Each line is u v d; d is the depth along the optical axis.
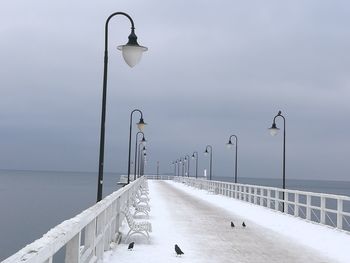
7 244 49.41
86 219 6.47
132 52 12.33
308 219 19.62
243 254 11.62
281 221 19.62
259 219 20.31
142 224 13.55
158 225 16.70
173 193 40.91
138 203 23.83
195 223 17.81
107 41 12.98
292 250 12.47
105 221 10.08
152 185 62.03
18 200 107.38
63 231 4.95
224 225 17.58
